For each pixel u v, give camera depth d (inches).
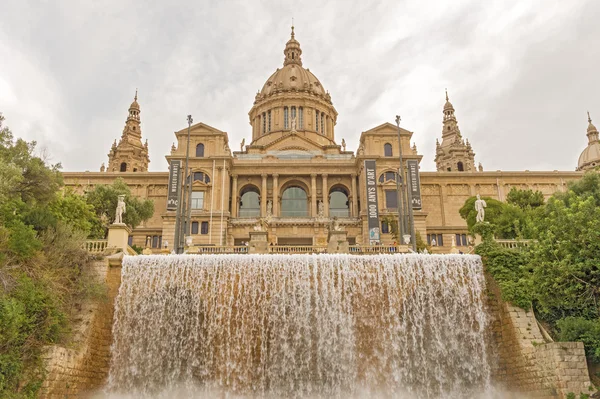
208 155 2883.9
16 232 1142.3
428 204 3171.8
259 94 3905.0
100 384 1219.2
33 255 1156.5
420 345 1310.3
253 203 3016.7
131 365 1262.3
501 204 2337.6
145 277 1322.6
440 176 3218.5
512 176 3216.0
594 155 4399.6
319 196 2965.1
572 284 1174.3
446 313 1330.0
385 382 1275.8
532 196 2345.0
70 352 1098.7
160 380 1263.5
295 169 2972.4
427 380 1283.2
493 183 3221.0
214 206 2773.1
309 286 1321.4
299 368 1275.8
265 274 1326.3
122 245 1391.5
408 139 2965.1
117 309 1293.1
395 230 2411.4
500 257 1348.4
